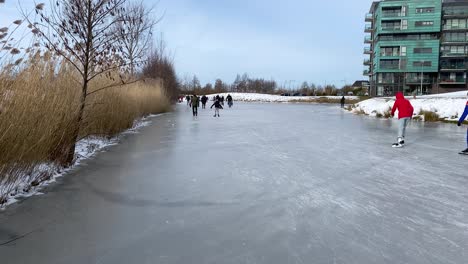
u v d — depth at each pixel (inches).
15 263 114.5
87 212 161.9
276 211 165.0
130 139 413.7
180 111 1133.7
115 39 289.0
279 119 762.8
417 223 151.0
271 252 123.0
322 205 174.2
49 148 222.7
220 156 305.0
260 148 350.0
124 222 149.9
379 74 2571.4
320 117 831.1
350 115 908.0
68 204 173.0
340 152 327.9
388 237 136.4
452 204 176.6
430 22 2427.4
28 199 180.4
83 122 299.3
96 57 288.0
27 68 221.6
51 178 222.5
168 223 149.1
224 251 123.5
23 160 193.8
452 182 218.8
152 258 118.0
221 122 674.8
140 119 666.2
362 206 173.0
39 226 145.3
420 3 2433.6
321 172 245.0
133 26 307.9
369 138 431.2
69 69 280.1
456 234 139.6
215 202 177.6
